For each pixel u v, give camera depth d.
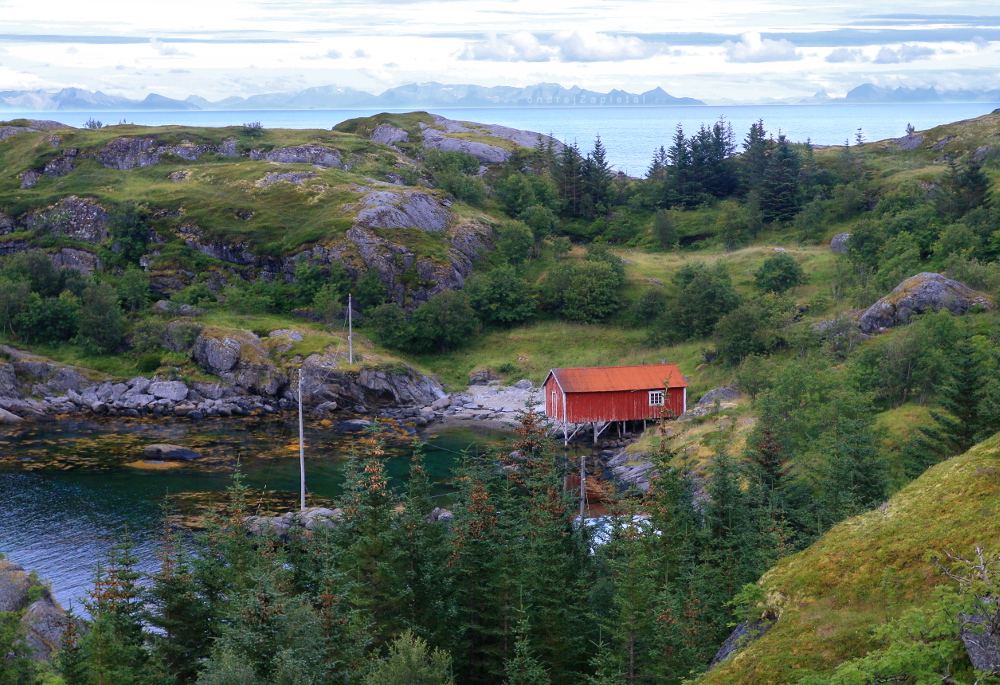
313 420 85.88
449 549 33.94
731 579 34.56
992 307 69.75
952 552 21.86
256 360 91.31
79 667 26.50
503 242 116.81
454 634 32.19
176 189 125.62
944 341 57.66
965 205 102.25
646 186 154.00
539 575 32.19
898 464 44.72
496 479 41.00
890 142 158.75
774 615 24.06
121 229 114.56
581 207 145.38
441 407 89.25
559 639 31.48
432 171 149.50
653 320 101.50
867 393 54.72
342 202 118.44
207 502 60.00
